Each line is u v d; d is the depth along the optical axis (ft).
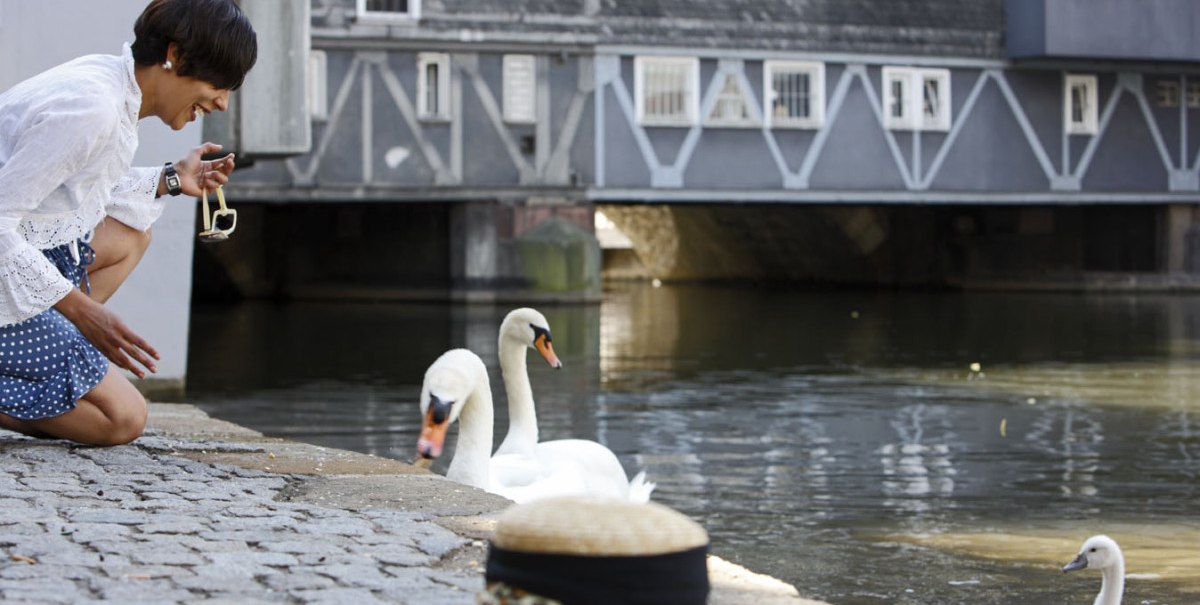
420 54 100.07
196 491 15.42
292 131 51.21
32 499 14.61
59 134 14.88
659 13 104.88
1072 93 116.88
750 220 135.23
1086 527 28.25
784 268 140.15
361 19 98.43
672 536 6.77
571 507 6.82
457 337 73.36
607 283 149.07
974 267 125.90
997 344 72.69
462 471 20.26
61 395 17.02
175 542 12.91
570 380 55.98
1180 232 121.49
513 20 101.81
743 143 106.93
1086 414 46.34
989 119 113.39
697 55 105.60
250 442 19.45
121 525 13.52
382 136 99.40
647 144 104.83
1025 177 114.62
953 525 28.40
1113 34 112.57
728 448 38.96
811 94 108.78
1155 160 119.14
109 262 16.97
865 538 27.09
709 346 71.41
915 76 111.04
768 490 32.40
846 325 85.87
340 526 13.79
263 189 97.04
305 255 113.39
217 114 50.65
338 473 17.01
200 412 24.20
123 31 39.17
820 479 33.96
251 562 12.23
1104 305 102.89
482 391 20.31
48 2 38.63
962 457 37.47
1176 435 41.45
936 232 128.47
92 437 17.60
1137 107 118.42
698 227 141.28
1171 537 27.22
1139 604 21.98
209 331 78.18
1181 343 72.59
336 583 11.62
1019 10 112.57
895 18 110.42
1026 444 39.75
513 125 102.37
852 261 133.80
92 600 10.78
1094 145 116.98
